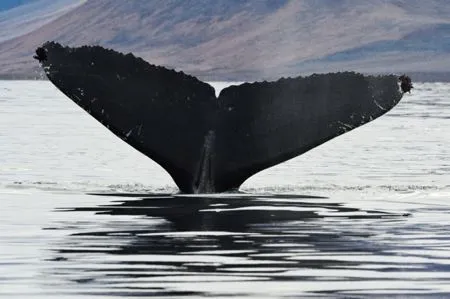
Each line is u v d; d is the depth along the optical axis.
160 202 43.09
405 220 38.75
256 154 43.25
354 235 35.03
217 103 43.31
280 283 26.97
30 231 35.84
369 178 55.88
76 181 52.72
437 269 28.97
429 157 71.75
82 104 41.56
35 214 39.88
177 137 43.06
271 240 33.94
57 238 34.31
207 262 29.92
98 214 39.72
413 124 120.69
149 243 33.22
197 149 43.47
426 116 141.12
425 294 25.64
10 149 76.31
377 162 66.94
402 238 34.50
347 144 85.62
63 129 105.25
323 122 42.38
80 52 42.16
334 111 42.41
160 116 42.78
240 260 30.28
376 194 47.12
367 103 42.25
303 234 35.16
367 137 96.19
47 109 156.38
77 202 43.47
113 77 42.25
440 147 82.38
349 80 42.81
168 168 43.84
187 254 31.30
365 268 29.11
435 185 51.81
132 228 36.41
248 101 43.28
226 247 32.53
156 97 42.75
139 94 42.53
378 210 41.56
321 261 30.17
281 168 61.25
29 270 28.73
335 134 42.12
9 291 25.95
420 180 54.88
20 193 46.78
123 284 26.81
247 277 27.77
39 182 52.06
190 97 43.16
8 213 40.16
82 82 41.72
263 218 38.78
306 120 42.59
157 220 38.19
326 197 45.75
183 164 43.59
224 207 41.50
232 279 27.55
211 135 43.25
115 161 65.88
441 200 45.00
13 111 148.00
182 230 35.97
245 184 51.03
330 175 57.31
